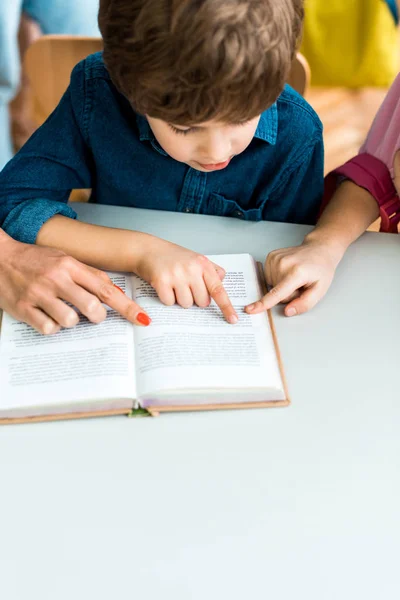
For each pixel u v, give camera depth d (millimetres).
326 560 577
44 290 759
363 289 853
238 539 589
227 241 922
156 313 771
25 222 874
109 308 778
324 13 2070
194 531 593
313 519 605
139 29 608
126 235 857
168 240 916
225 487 627
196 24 579
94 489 623
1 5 1587
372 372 743
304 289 832
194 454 653
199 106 636
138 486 625
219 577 563
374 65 2178
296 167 983
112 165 969
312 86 2254
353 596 554
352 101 2199
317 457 655
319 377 735
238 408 696
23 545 581
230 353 721
